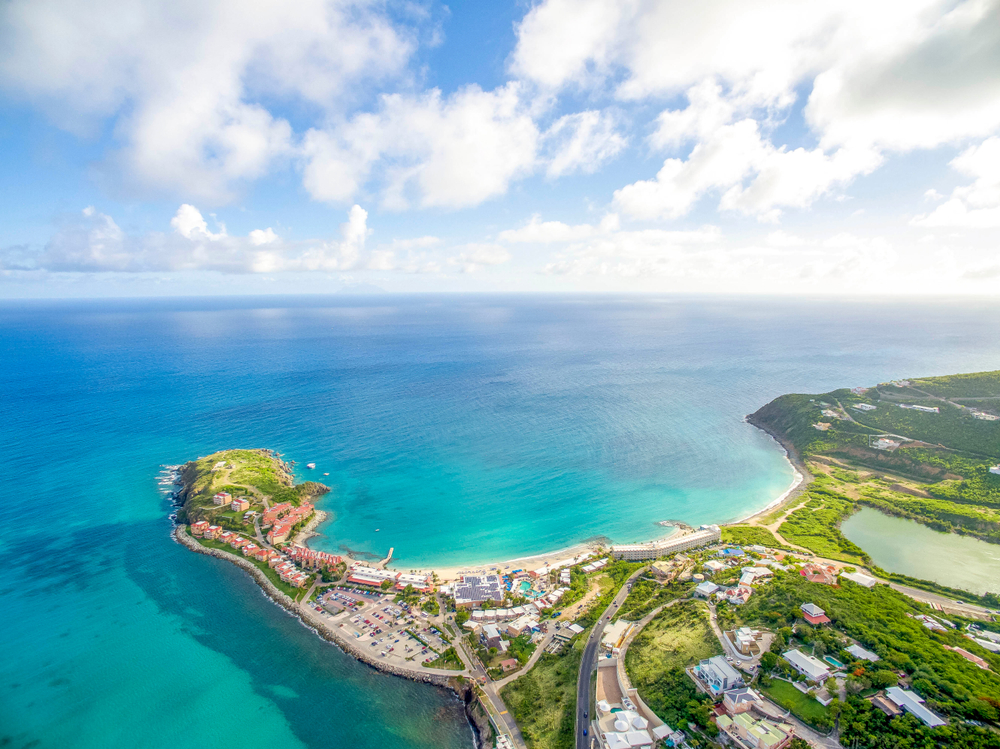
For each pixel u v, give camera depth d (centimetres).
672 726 8981
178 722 10206
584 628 12369
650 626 12188
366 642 12325
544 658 11525
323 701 10688
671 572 14812
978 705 8294
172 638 12506
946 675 9112
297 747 9650
